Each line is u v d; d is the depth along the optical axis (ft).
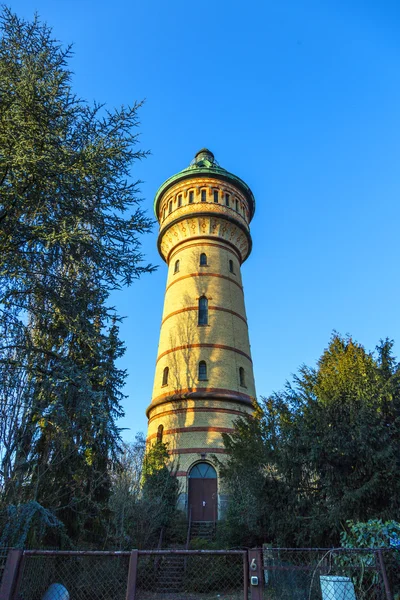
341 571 28.25
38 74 38.88
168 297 98.17
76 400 41.14
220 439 77.05
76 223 39.32
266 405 55.16
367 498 35.63
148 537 58.03
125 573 42.52
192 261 97.96
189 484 74.33
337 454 38.58
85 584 35.27
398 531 29.78
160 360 91.30
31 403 37.27
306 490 42.22
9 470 34.42
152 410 87.04
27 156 34.68
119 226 41.39
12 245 36.96
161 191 110.01
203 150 121.60
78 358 45.19
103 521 45.85
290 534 41.16
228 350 87.66
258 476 46.16
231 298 95.09
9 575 18.20
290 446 41.60
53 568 30.17
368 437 36.63
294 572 32.50
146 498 62.23
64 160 37.60
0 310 38.37
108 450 47.91
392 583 27.17
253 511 49.80
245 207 109.60
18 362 37.78
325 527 37.19
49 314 40.09
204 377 84.33
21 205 36.96
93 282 42.24
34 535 32.81
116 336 54.49
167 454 75.15
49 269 40.83
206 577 48.34
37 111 36.99
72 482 41.14
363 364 44.34
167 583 46.34
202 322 90.94
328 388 43.55
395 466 34.91
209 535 66.08
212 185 105.09
